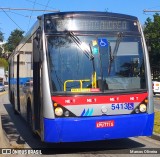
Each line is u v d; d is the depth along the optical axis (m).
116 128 9.05
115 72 9.25
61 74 9.00
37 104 10.03
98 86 9.06
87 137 8.89
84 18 9.37
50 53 9.09
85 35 9.29
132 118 9.18
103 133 8.98
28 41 12.34
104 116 9.01
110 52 9.32
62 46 9.15
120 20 9.60
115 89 9.15
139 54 9.57
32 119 11.28
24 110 13.57
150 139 11.48
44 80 8.95
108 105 9.04
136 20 9.80
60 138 8.80
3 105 27.34
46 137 8.84
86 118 8.88
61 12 9.33
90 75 9.09
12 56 20.33
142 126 9.30
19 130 13.91
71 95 8.88
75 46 9.19
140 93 9.33
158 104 27.61
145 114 9.33
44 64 9.02
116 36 9.48
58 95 8.85
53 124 8.77
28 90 12.11
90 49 9.21
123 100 9.15
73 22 9.32
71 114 8.84
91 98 8.95
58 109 8.81
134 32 9.67
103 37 9.36
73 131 8.81
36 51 9.29
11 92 21.31
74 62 9.10
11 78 21.25
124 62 9.38
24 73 13.38
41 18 9.45
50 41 9.15
